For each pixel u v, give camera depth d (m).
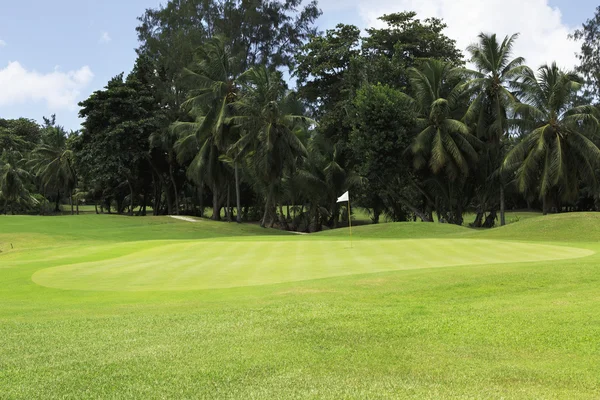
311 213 51.28
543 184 34.84
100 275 14.67
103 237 35.91
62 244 32.22
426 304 9.25
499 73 39.25
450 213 42.75
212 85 42.22
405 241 20.92
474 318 7.97
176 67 56.59
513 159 35.94
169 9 61.28
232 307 9.39
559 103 35.06
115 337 7.53
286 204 58.56
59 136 72.81
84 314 9.44
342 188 49.09
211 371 5.91
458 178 41.22
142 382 5.64
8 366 6.30
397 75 43.22
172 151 54.81
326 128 46.47
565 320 7.56
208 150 46.47
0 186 69.50
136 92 52.72
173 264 16.45
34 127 97.88
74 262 18.28
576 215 28.19
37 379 5.82
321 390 5.26
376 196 51.03
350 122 41.62
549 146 35.44
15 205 73.94
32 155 79.31
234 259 17.27
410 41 49.03
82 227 40.16
